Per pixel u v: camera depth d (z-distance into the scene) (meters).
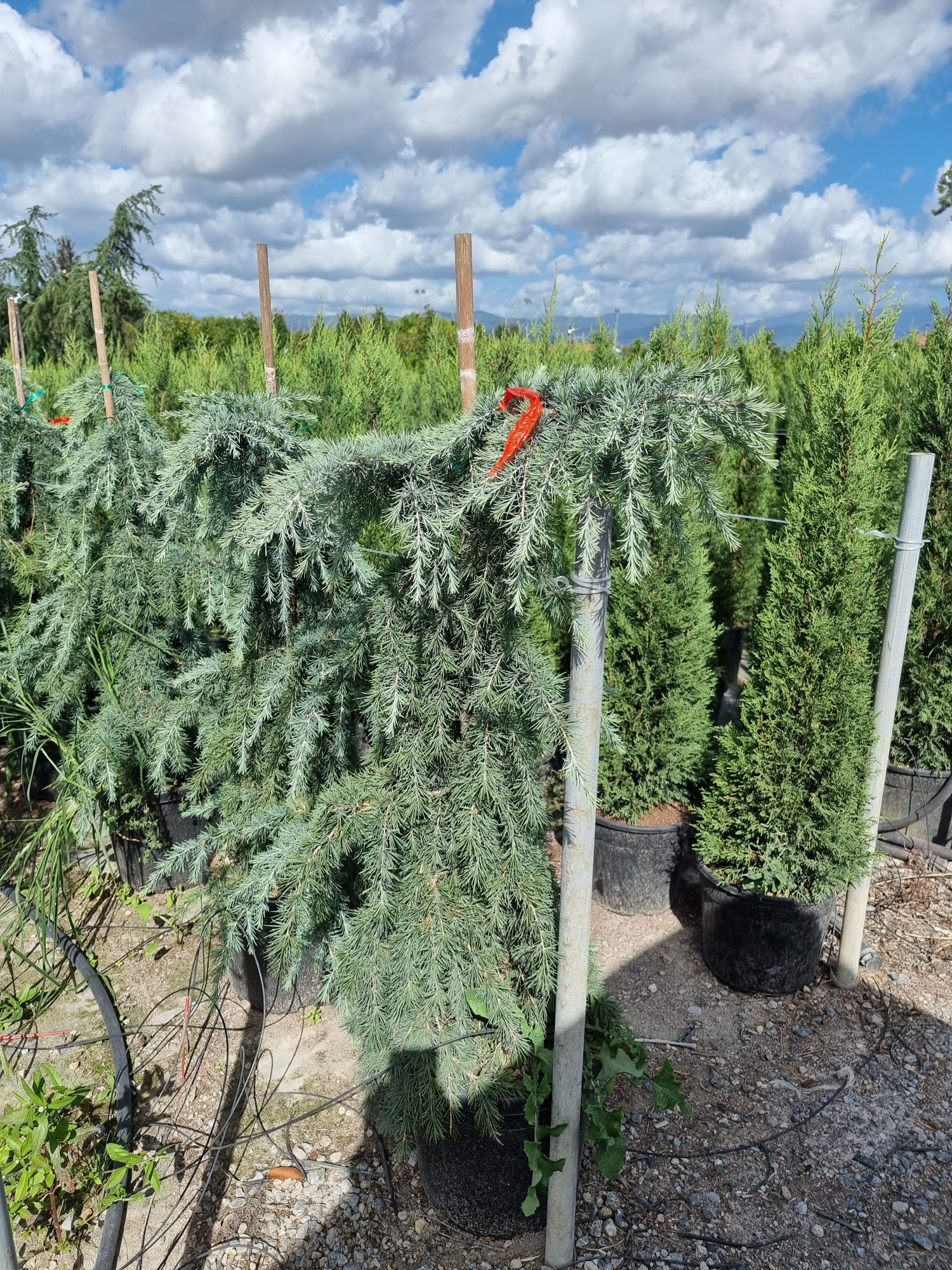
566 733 1.88
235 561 2.63
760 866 3.32
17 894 3.31
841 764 3.12
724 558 5.86
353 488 1.92
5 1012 3.28
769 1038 3.14
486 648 2.01
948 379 3.96
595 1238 2.39
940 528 4.04
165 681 3.65
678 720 3.75
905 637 3.13
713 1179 2.56
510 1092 2.18
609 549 1.81
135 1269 2.34
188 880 3.88
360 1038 2.33
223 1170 2.62
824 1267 2.30
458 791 2.09
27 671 4.02
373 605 2.10
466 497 1.75
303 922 2.37
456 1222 2.43
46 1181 2.39
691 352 6.25
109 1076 3.00
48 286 13.04
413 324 13.36
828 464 3.15
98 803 3.66
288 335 8.08
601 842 3.90
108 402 3.55
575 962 2.02
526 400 1.67
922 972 3.46
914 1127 2.73
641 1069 2.32
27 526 4.45
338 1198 2.53
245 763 2.73
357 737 2.87
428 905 2.16
